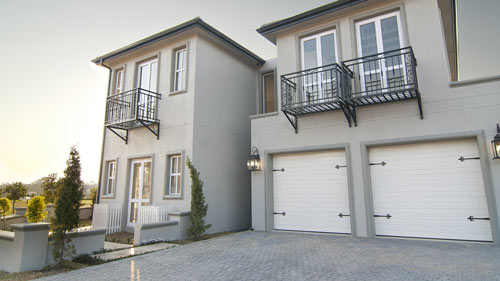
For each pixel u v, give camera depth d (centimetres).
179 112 848
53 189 1136
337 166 721
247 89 1035
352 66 716
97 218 881
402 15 673
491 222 539
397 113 648
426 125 615
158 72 923
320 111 732
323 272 389
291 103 730
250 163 798
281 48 833
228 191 890
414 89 582
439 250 502
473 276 353
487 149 557
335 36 765
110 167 1016
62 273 418
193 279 373
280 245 586
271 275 382
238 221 909
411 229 620
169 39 897
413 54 605
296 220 758
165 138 866
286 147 777
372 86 646
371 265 418
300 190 763
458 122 588
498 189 539
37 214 779
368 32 722
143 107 931
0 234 472
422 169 626
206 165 831
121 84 1022
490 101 567
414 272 377
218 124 894
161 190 843
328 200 723
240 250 548
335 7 722
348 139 698
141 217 787
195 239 691
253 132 834
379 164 671
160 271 414
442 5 721
